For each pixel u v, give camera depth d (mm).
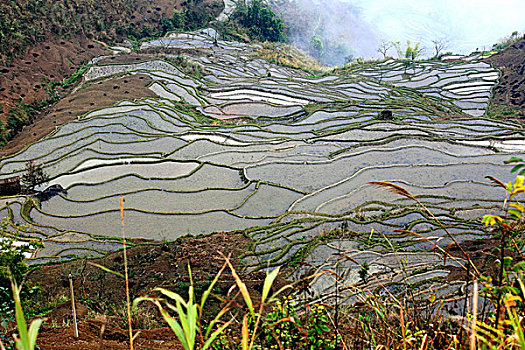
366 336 4895
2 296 10094
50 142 39344
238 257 21141
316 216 26281
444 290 15461
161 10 79875
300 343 5148
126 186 31484
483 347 3045
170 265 20109
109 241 24281
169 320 2688
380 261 19531
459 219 25094
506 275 3766
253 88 57688
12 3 55031
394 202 27891
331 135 41000
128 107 46969
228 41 80188
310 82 63562
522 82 56281
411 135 39844
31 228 26391
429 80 64250
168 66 59656
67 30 61125
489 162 34375
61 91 51406
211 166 34500
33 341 2338
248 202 28766
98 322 9242
